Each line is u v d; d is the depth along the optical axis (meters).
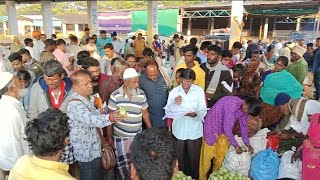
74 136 2.80
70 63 5.86
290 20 22.02
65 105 3.15
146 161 1.33
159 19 23.53
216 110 3.51
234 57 6.86
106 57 5.70
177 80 3.83
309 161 2.86
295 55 5.96
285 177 3.25
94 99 3.29
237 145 3.38
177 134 3.78
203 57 5.50
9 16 18.80
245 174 3.42
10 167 2.57
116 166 3.58
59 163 1.68
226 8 21.48
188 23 24.92
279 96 3.68
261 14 19.41
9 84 2.63
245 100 3.29
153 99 3.94
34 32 8.84
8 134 2.52
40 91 3.16
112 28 27.00
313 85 8.20
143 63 4.73
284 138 3.55
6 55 8.53
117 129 3.46
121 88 3.44
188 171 3.91
